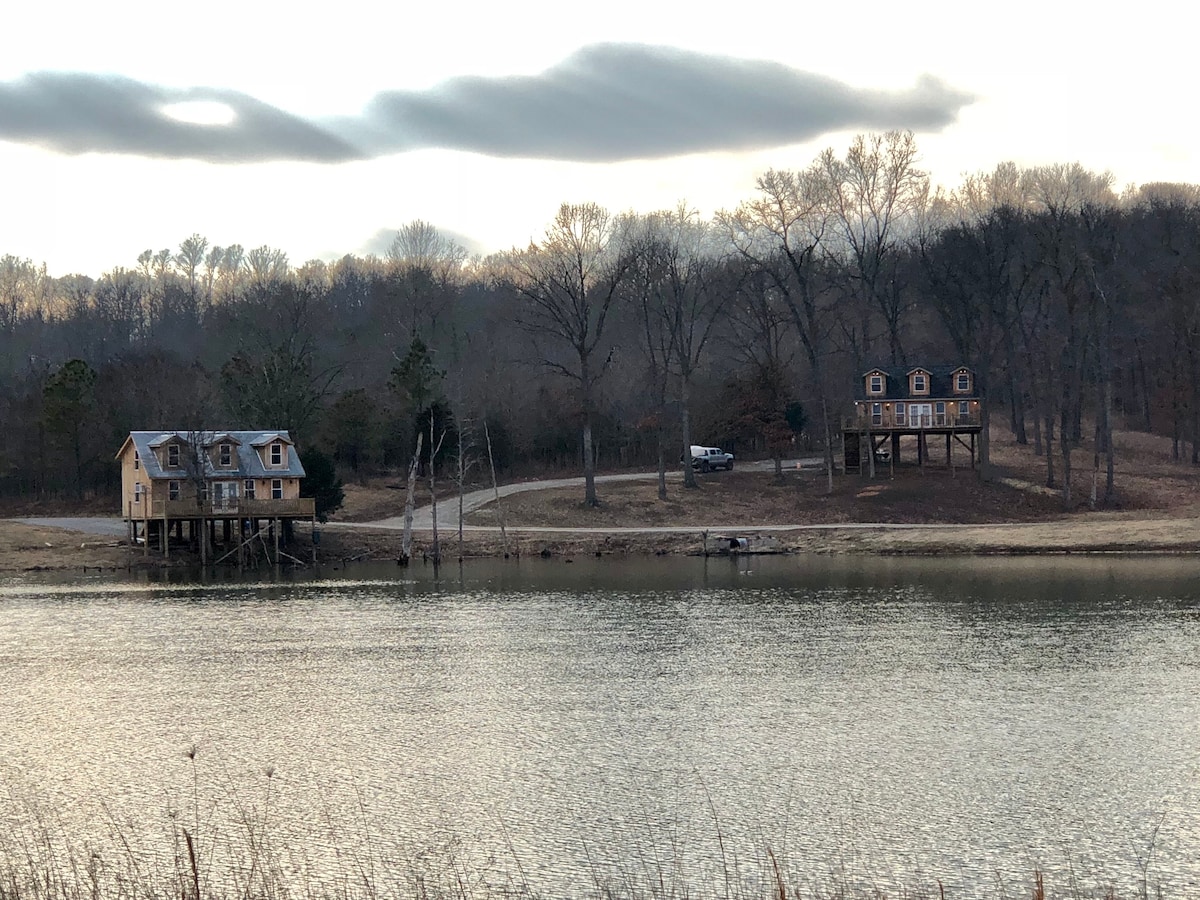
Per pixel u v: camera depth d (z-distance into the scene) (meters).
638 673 50.56
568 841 31.39
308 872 29.42
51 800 35.00
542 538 97.88
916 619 61.88
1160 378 132.88
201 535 90.00
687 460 117.44
